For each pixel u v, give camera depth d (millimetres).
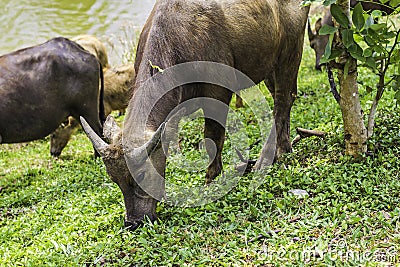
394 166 5977
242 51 6180
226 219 5516
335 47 5828
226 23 5992
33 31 17000
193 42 5734
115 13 17812
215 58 5918
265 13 6348
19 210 7309
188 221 5578
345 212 5246
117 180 5266
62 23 17469
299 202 5641
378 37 5680
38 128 8328
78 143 10539
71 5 18828
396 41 5879
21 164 9562
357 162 6207
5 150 10586
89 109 8555
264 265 4645
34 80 8117
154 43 5633
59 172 8703
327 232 4965
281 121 7047
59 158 9641
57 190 7676
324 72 11078
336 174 5969
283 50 6891
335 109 8328
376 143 6402
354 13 5598
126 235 5348
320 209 5359
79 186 7652
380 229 4887
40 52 8234
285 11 6707
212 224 5418
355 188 5645
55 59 8188
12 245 5957
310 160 6598
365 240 4785
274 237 5020
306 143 7129
